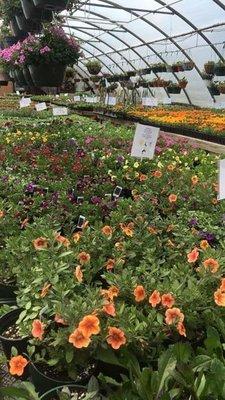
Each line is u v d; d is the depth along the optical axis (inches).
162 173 180.7
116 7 512.4
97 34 709.9
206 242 107.0
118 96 706.2
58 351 77.3
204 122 350.3
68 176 186.5
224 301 79.8
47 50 308.8
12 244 109.8
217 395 63.9
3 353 96.0
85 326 69.4
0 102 571.5
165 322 82.8
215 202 149.2
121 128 332.8
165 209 146.7
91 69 647.8
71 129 320.8
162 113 452.4
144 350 78.8
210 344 74.2
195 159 225.9
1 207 137.9
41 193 158.2
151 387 64.8
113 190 170.2
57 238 106.0
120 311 79.3
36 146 262.5
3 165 211.2
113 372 79.1
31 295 90.1
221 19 468.4
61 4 202.8
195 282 90.2
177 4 474.9
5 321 96.1
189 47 577.0
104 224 132.6
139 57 732.7
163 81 662.5
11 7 311.0
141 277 98.3
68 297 90.6
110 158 215.6
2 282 110.7
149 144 184.1
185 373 66.0
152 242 112.3
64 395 67.4
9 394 68.4
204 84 619.2
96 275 106.3
